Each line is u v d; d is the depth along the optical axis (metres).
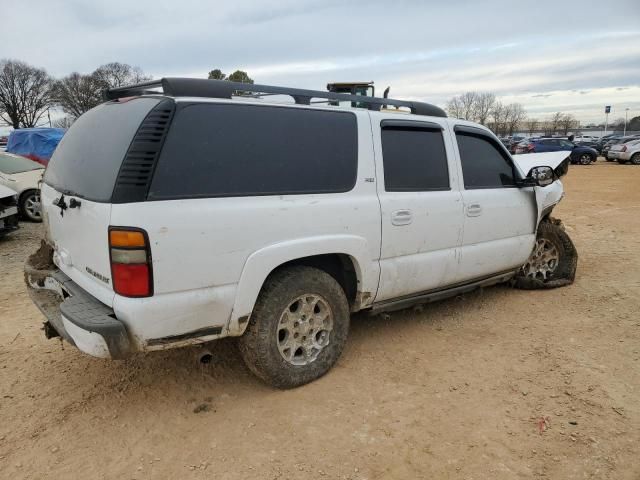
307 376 3.43
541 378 3.53
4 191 8.32
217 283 2.91
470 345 4.10
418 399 3.29
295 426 3.01
